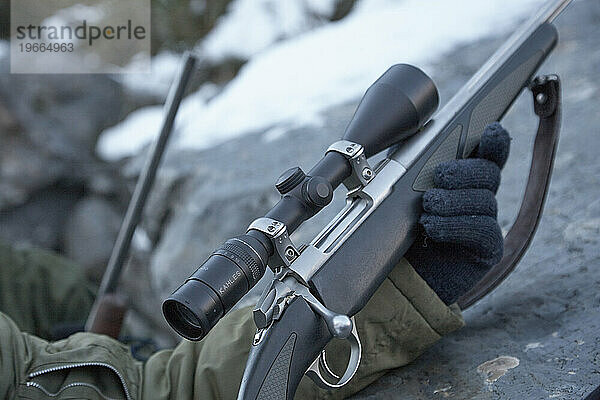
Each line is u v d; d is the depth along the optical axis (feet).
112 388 4.49
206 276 3.60
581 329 4.74
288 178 4.01
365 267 4.12
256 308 3.78
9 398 4.33
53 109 14.84
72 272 8.58
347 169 4.18
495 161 4.44
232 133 10.38
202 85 14.47
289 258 3.90
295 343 3.84
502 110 4.80
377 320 4.44
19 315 8.06
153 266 10.05
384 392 4.62
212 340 4.63
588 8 9.67
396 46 10.56
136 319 11.96
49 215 14.44
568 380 4.35
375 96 4.32
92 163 14.71
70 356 4.50
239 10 14.56
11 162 14.38
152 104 15.17
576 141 7.19
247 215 8.75
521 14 10.18
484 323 5.07
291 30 14.08
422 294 4.48
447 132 4.51
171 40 15.39
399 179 4.32
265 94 10.98
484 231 4.29
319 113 9.86
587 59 8.67
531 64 4.92
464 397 4.44
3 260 8.22
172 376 4.64
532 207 5.14
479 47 9.72
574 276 5.27
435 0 11.48
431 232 4.25
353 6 13.69
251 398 3.67
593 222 5.86
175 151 10.58
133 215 7.34
